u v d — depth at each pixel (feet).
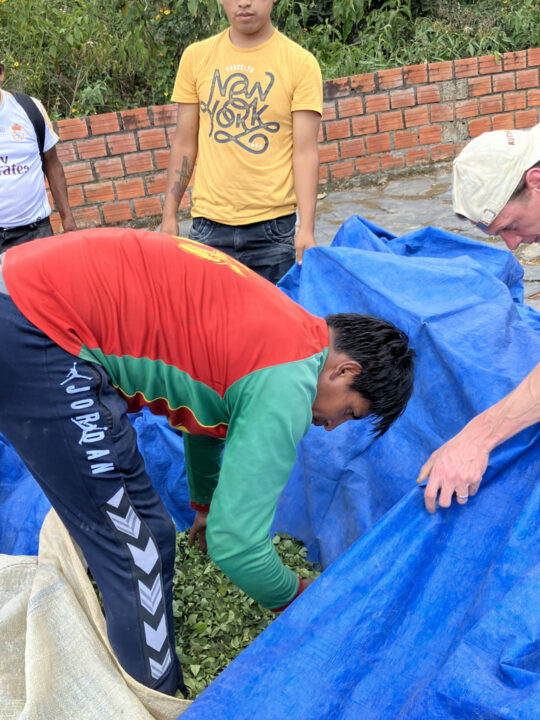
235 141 11.95
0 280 6.04
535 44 28.07
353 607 6.56
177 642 7.91
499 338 9.61
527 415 6.95
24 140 13.23
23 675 6.93
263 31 11.71
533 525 6.80
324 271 11.02
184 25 24.90
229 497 5.82
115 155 23.29
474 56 27.76
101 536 6.32
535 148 6.81
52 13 25.75
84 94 24.63
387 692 6.14
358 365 6.23
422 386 9.36
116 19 26.94
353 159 26.09
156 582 6.43
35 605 7.02
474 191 7.04
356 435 9.24
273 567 6.18
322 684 6.16
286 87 11.70
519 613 6.03
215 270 6.14
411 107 25.90
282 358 5.90
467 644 5.99
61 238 6.34
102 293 6.00
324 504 9.18
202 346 6.01
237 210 12.19
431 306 10.00
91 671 6.57
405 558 6.84
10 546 8.82
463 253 13.03
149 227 24.23
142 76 26.78
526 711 5.21
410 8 30.78
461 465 6.98
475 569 6.88
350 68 27.12
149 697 6.48
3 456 9.56
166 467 9.90
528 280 17.20
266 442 5.76
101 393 6.09
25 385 5.95
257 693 6.10
